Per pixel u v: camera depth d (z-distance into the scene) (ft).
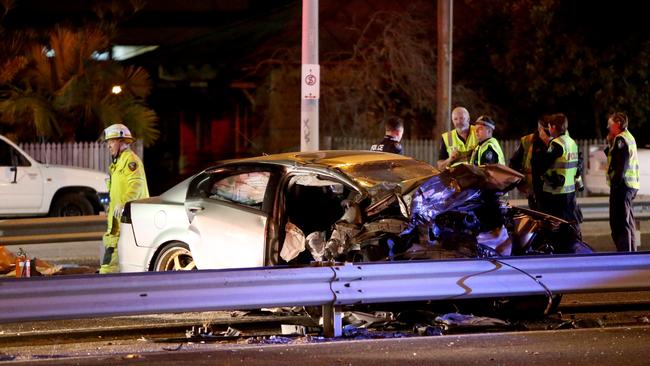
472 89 222.89
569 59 212.43
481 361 64.80
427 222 75.51
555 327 77.00
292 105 211.61
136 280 68.18
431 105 208.64
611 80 213.46
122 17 216.54
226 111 229.04
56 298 66.90
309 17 123.24
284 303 70.28
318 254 77.61
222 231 82.33
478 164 99.55
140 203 89.56
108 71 195.93
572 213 100.58
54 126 189.47
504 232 79.36
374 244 76.95
